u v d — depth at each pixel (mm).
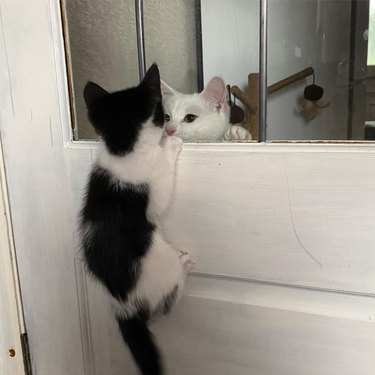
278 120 883
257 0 954
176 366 808
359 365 674
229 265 722
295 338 705
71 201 817
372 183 605
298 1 1108
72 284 861
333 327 674
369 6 1200
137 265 780
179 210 747
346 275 650
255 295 724
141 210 777
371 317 652
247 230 695
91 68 841
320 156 622
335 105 1041
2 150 834
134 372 859
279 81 1012
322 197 635
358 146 622
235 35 992
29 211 854
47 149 804
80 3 792
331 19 1202
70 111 783
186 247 756
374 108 997
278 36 1040
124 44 905
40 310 912
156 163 764
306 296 692
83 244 813
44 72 763
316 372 706
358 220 624
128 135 792
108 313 847
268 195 667
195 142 775
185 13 1014
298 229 661
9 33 766
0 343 954
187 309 772
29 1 740
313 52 1151
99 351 878
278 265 687
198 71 1065
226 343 760
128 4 891
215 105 1031
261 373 750
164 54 987
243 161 671
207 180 709
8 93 797
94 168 797
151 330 809
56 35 746
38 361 950
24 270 897
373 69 1171
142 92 819
